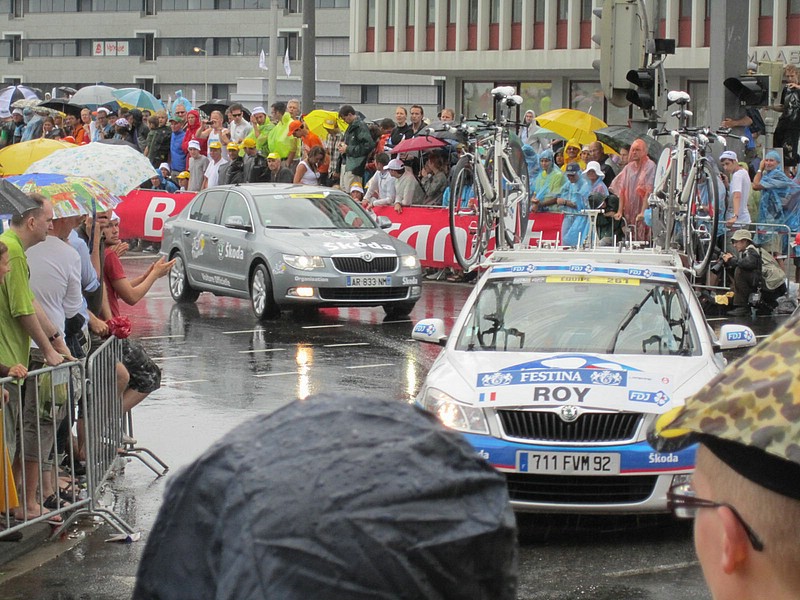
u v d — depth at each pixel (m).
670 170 21.23
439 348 24.70
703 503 3.19
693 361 13.62
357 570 2.26
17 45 165.00
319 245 27.97
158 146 42.97
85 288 15.27
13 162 21.39
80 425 13.95
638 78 29.30
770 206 30.14
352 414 2.44
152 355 23.86
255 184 30.77
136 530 12.98
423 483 2.33
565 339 14.18
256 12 152.50
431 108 141.62
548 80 81.38
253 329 27.22
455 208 20.81
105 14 159.75
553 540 12.56
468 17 83.19
